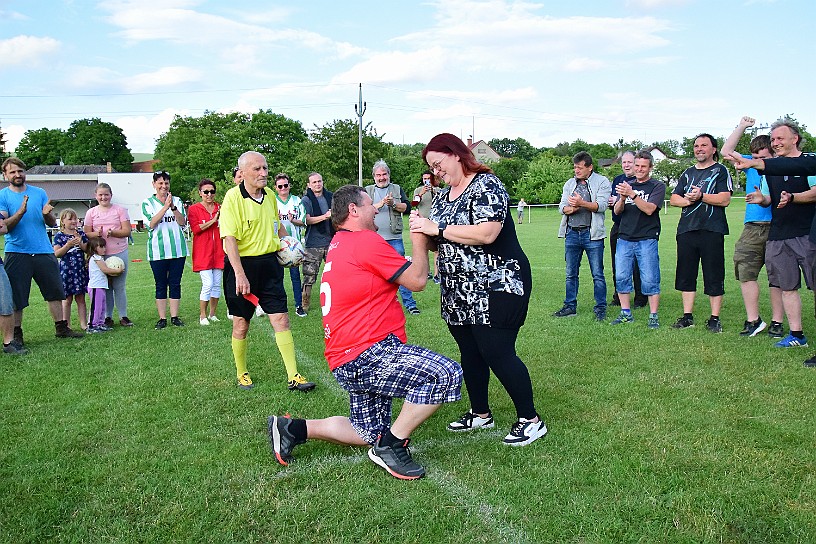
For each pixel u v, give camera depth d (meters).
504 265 3.40
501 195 3.33
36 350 6.05
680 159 60.69
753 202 5.60
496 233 3.29
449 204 3.47
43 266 6.29
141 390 4.73
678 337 5.96
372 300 3.16
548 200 50.62
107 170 63.28
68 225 6.80
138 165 78.31
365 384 3.21
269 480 3.17
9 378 5.09
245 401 4.44
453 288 3.53
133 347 6.12
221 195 42.84
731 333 6.06
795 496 2.87
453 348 5.89
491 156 91.12
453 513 2.81
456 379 3.10
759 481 3.03
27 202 6.05
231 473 3.27
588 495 2.94
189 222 7.17
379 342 3.15
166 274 7.14
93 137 70.69
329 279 3.20
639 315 7.16
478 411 3.86
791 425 3.69
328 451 3.53
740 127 4.73
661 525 2.68
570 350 5.59
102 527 2.76
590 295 8.86
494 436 3.73
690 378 4.66
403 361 3.12
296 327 7.03
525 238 21.30
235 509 2.89
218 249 7.32
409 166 46.22
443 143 3.39
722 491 2.93
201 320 7.32
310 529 2.72
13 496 3.04
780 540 2.55
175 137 56.16
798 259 5.33
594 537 2.60
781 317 5.88
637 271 7.67
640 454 3.36
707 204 6.03
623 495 2.93
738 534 2.60
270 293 4.70
